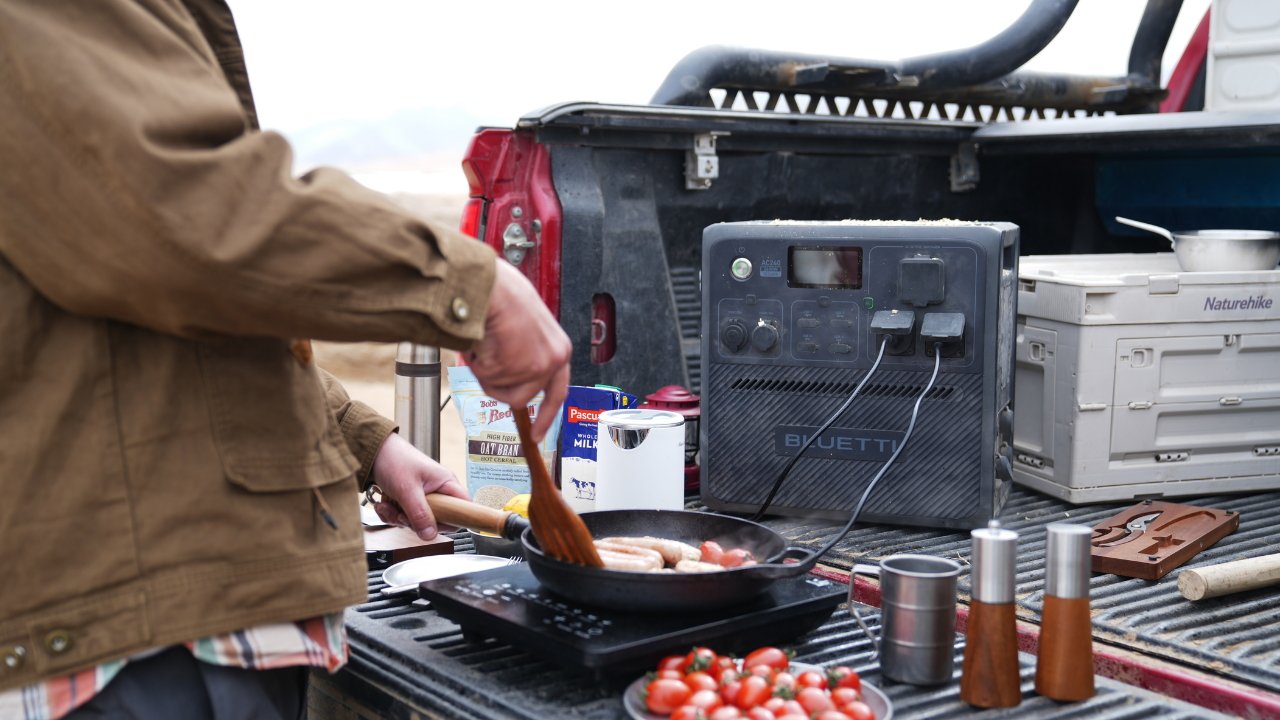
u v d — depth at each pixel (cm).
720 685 123
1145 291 207
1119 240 302
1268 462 219
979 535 129
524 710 126
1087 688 130
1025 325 220
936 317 190
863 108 288
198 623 109
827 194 259
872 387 196
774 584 151
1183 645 145
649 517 167
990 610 128
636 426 189
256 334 107
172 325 105
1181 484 215
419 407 219
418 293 108
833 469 201
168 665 112
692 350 246
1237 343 214
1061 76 301
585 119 221
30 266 101
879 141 262
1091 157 292
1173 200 280
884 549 189
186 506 109
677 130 233
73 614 105
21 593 104
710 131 236
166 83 100
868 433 198
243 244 100
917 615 134
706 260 204
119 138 96
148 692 111
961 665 142
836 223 197
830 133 252
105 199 97
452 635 151
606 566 141
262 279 101
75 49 97
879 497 199
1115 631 151
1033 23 270
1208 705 133
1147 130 243
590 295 229
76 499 105
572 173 227
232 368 113
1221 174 271
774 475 204
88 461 106
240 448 113
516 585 151
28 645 104
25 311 105
